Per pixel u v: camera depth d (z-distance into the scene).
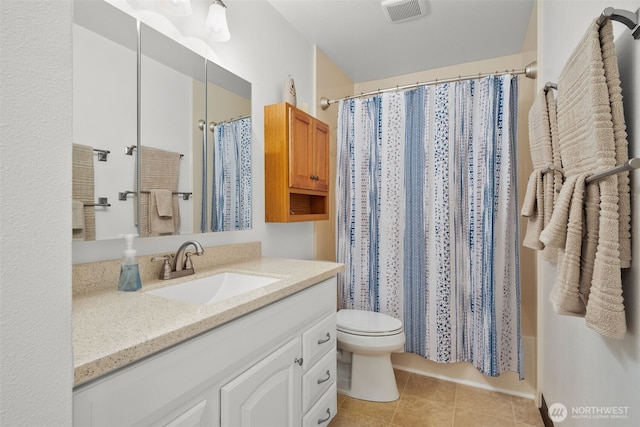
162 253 1.35
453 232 2.08
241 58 1.75
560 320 1.44
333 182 2.70
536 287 1.97
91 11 1.10
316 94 2.44
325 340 1.48
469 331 2.04
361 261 2.33
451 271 2.08
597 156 0.77
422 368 2.29
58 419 0.36
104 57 1.13
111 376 0.65
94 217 1.11
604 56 0.77
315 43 2.40
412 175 2.18
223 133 1.62
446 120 2.07
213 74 1.57
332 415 1.56
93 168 1.10
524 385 2.03
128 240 1.13
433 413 1.83
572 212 0.84
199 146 1.49
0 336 0.31
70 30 0.39
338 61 2.69
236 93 1.70
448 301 2.07
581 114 0.87
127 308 0.91
